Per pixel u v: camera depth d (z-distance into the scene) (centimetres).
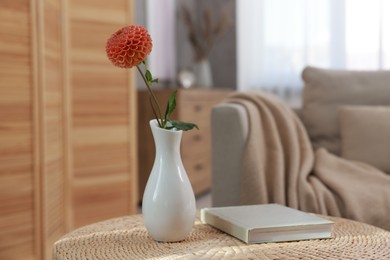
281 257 99
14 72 216
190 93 379
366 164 230
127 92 288
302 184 198
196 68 460
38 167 227
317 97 252
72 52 262
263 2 474
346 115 242
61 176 256
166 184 111
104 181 280
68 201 263
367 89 250
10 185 217
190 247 107
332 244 109
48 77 236
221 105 211
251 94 229
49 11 237
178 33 500
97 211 278
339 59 453
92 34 271
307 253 102
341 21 450
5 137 214
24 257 223
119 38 108
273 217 118
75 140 267
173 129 115
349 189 195
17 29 216
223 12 480
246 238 109
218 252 103
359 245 108
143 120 374
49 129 238
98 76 275
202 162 412
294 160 211
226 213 123
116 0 281
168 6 476
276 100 237
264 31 476
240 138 204
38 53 224
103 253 104
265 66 479
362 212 188
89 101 272
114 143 284
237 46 494
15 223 219
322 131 249
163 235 111
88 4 268
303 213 123
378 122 237
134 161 294
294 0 465
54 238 245
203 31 503
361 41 446
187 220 112
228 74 502
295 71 469
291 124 225
